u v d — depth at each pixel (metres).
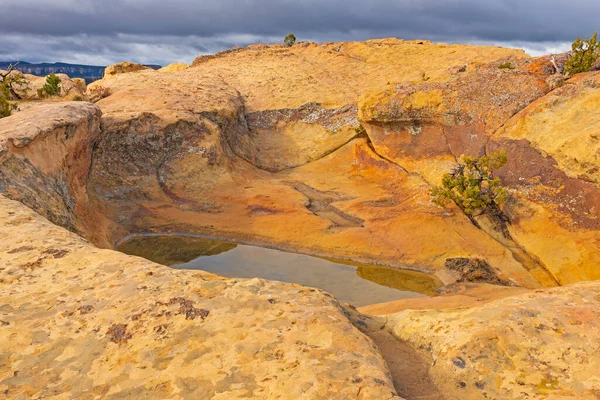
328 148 35.38
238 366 4.44
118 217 22.78
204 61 57.59
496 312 5.57
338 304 5.99
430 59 48.38
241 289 5.87
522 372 4.57
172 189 25.62
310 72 48.53
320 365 4.39
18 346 4.80
